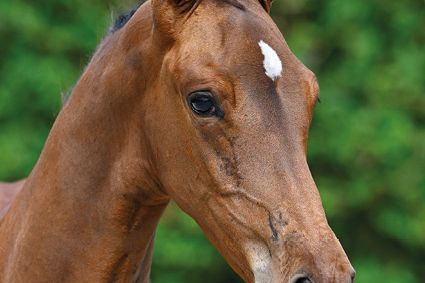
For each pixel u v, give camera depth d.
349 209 13.84
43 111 13.45
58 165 6.23
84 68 6.67
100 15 13.41
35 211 6.29
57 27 13.44
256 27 5.62
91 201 6.14
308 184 5.41
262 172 5.44
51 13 13.48
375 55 13.81
